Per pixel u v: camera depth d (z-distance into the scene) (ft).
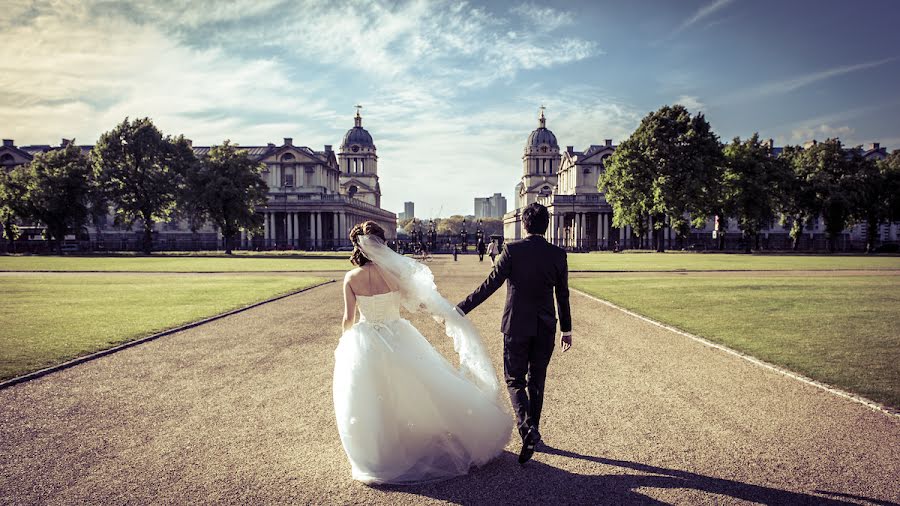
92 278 72.54
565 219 281.54
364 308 13.43
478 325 35.37
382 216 380.17
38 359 24.32
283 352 26.71
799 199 193.06
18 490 11.91
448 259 159.94
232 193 174.91
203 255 168.55
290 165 277.44
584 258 135.85
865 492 11.65
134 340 28.94
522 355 13.92
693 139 162.40
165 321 35.22
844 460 13.35
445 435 12.99
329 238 292.61
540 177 387.96
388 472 12.46
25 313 38.65
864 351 25.25
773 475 12.55
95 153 177.88
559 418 16.83
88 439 15.07
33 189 178.70
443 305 14.10
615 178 173.88
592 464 13.34
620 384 20.68
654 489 11.91
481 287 14.34
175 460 13.62
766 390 19.54
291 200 265.13
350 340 13.29
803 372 21.72
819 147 197.77
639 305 43.29
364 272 13.47
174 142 184.85
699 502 11.25
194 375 22.21
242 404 18.35
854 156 196.24
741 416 16.78
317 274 82.94
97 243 227.61
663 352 26.30
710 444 14.51
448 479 12.67
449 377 13.29
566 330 14.23
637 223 176.45
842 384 19.90
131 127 177.88
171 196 181.88
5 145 260.01
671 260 121.39
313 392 19.77
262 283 65.21
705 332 30.89
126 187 176.45
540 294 13.84
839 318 35.19
